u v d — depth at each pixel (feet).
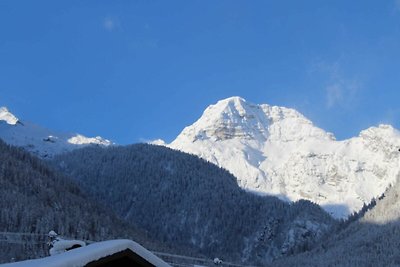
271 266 622.95
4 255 376.89
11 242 393.29
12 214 449.48
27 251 392.88
